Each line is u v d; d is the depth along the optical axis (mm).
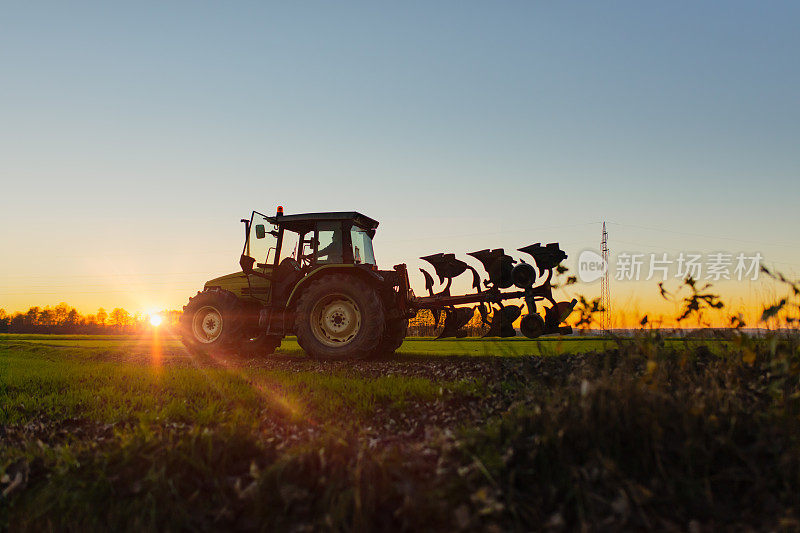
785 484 2379
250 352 10078
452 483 2410
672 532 2145
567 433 2701
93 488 2754
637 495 2320
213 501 2613
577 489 2375
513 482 2457
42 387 6301
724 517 2252
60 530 2553
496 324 8664
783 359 3207
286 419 4504
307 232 9578
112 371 7434
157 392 5777
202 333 9906
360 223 9891
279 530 2338
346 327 8742
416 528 2236
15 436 4262
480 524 2205
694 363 4273
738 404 3076
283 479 2596
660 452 2576
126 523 2529
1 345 13688
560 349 3867
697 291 3801
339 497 2408
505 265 8602
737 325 3936
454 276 9062
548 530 2178
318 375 6637
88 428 4453
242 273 10094
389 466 2590
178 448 2996
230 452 2982
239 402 5062
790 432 2730
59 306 95250
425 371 6863
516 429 2869
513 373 5535
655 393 3016
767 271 3475
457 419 4230
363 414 4566
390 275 9305
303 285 9141
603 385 3086
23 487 2938
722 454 2613
